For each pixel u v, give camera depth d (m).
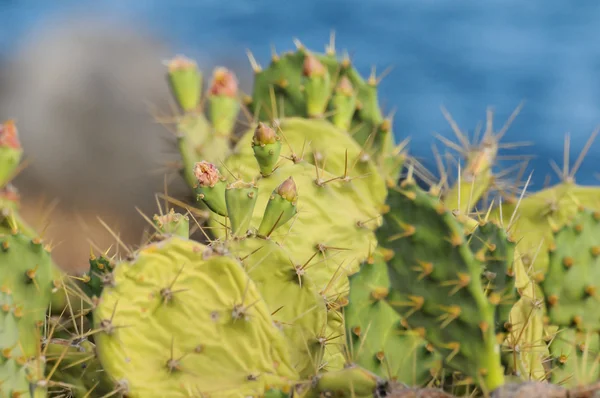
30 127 10.20
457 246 2.35
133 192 9.17
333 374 2.39
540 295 2.64
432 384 2.41
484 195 2.81
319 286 2.63
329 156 2.78
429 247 2.36
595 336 2.52
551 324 2.52
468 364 2.37
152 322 2.44
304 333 2.53
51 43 12.22
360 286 2.44
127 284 2.44
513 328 2.51
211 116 2.97
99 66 11.48
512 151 21.34
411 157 2.91
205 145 2.97
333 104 2.89
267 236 2.55
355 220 2.68
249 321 2.45
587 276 2.51
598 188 2.78
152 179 9.26
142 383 2.42
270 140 2.66
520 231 2.75
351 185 2.71
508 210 2.78
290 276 2.54
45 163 9.48
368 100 2.93
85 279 2.56
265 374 2.45
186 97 2.99
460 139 2.84
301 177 2.68
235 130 3.25
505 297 2.43
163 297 2.44
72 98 10.76
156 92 11.29
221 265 2.46
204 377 2.44
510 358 2.42
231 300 2.45
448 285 2.36
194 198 2.97
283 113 2.96
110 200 9.02
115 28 12.83
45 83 11.23
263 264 2.54
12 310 2.45
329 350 2.55
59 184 9.17
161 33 13.30
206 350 2.44
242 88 12.58
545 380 2.50
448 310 2.36
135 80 11.43
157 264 2.45
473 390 2.39
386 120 2.91
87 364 2.50
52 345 2.50
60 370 2.50
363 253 2.67
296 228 2.65
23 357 2.43
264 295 2.54
